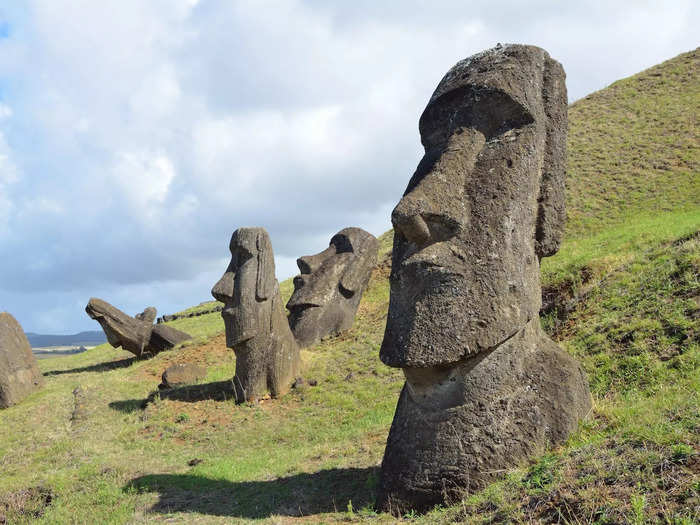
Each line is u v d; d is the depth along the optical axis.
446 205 5.28
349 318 16.48
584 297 10.55
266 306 12.31
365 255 17.39
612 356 7.96
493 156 5.52
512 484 4.48
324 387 12.09
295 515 5.44
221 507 5.95
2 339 14.04
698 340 7.37
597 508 3.61
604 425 5.30
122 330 18.41
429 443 5.16
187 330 23.73
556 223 5.94
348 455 7.57
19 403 13.68
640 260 10.80
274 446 9.52
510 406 5.22
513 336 5.43
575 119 28.17
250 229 12.57
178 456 9.23
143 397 13.32
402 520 4.86
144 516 5.90
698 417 4.32
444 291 5.20
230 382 12.89
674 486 3.53
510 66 5.68
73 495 6.98
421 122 6.12
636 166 22.08
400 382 11.48
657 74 30.77
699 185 19.25
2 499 7.12
